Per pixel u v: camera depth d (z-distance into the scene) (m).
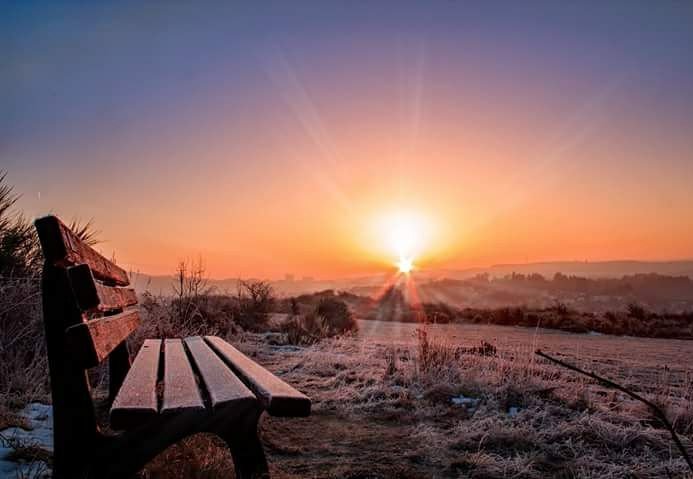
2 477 3.15
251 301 14.21
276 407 2.69
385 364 7.99
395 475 3.93
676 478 3.98
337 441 4.76
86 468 2.56
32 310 5.73
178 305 10.06
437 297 114.31
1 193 7.10
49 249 2.52
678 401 5.99
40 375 5.38
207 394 3.04
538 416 5.36
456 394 6.33
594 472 4.07
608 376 7.97
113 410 2.57
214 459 3.57
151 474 3.32
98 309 2.94
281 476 3.81
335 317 15.69
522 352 7.90
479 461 4.24
